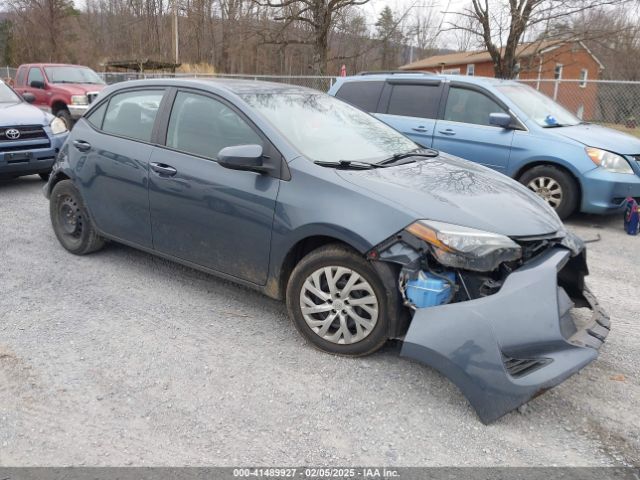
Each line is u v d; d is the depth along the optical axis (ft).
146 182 13.66
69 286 14.52
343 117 14.07
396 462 8.18
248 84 14.02
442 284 9.57
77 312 13.00
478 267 9.47
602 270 16.97
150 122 14.11
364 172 11.24
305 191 10.96
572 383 10.32
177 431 8.81
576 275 11.37
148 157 13.69
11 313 12.89
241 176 11.91
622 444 8.64
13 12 147.23
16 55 149.28
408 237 9.73
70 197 16.40
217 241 12.48
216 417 9.17
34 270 15.61
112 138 14.82
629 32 53.72
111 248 17.49
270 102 12.99
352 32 78.69
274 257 11.50
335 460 8.21
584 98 47.73
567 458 8.30
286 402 9.59
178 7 94.68
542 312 9.06
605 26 52.06
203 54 114.42
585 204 21.50
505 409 8.63
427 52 137.39
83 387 9.96
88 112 16.08
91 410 9.31
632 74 87.20
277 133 11.79
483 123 23.73
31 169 25.45
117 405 9.46
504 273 9.85
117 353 11.15
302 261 11.09
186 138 13.25
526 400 8.52
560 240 10.56
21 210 22.59
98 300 13.67
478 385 8.75
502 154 22.91
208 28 106.11
